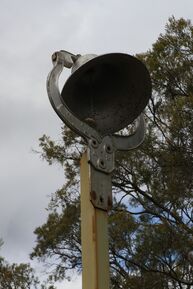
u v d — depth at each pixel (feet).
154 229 20.92
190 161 20.68
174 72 22.40
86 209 9.19
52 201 26.37
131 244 22.02
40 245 26.86
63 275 27.17
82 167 9.48
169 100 22.33
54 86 9.48
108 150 9.73
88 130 9.62
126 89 10.55
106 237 9.07
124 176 23.04
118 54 10.06
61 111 9.37
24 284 30.76
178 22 23.18
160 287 20.53
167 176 21.29
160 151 21.44
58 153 25.88
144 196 22.75
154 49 22.93
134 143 10.19
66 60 9.89
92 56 10.00
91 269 8.77
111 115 10.32
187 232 20.07
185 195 20.84
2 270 30.89
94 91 10.51
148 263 20.84
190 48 22.93
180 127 20.63
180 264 20.40
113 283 22.30
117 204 23.81
